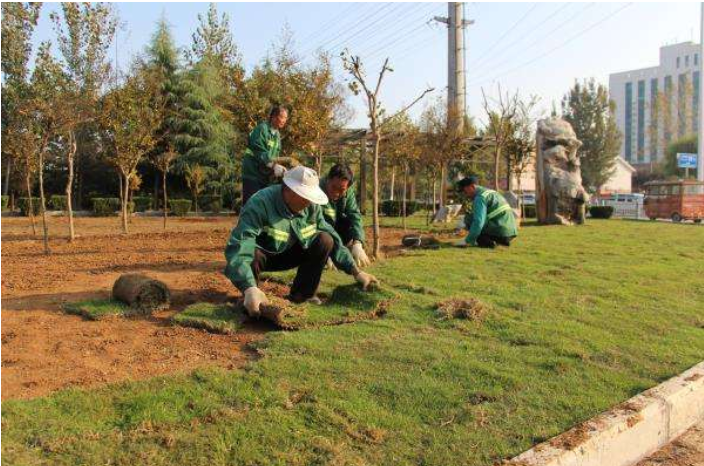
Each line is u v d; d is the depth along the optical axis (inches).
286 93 505.0
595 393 142.9
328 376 142.3
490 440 117.2
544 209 693.9
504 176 1289.4
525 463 108.7
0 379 136.2
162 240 487.5
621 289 260.1
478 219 375.6
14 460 98.2
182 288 240.1
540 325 195.3
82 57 542.3
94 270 292.7
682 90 2235.5
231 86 542.6
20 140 422.9
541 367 157.4
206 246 429.1
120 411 118.7
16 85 437.4
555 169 689.0
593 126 2111.2
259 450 107.1
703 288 273.1
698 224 786.2
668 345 183.5
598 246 424.8
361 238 267.4
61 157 1147.9
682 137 2219.5
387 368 149.5
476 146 1044.5
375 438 115.3
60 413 116.3
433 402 131.8
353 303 211.3
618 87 3233.3
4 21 464.8
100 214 992.2
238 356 157.3
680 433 146.9
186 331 178.9
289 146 492.7
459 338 178.5
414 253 351.6
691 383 151.9
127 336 172.9
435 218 761.0
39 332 175.3
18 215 970.1
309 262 208.2
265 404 125.3
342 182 237.1
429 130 890.7
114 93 552.1
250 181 285.3
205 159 1218.6
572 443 117.0
